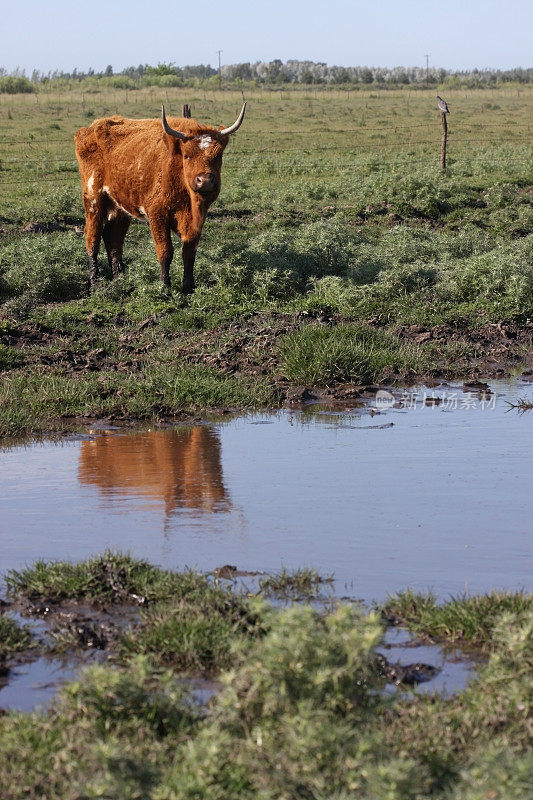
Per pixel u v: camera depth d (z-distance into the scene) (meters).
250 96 98.38
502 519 9.20
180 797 4.61
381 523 9.13
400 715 5.50
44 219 29.28
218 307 20.02
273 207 32.06
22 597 7.66
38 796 4.79
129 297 21.17
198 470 11.09
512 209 31.34
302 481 10.55
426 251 23.84
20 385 14.82
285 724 4.93
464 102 88.50
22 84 111.00
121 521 9.36
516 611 6.75
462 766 4.95
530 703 5.44
